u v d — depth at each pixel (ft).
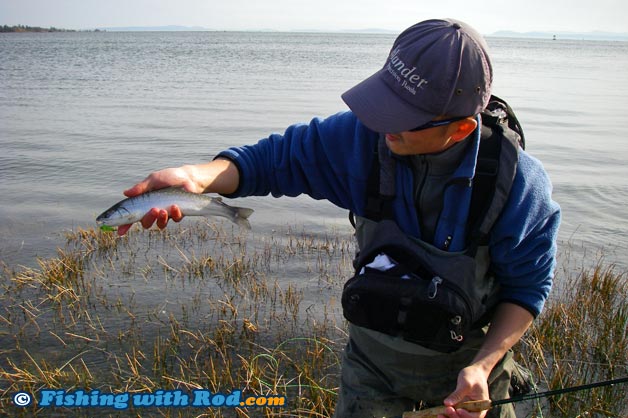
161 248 23.93
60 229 26.43
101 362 15.67
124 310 18.44
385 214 8.25
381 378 9.01
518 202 7.61
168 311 18.48
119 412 13.70
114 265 22.08
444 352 8.13
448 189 7.79
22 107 68.59
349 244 25.08
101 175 36.42
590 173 38.27
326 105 75.97
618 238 25.91
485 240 7.73
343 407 9.18
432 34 6.98
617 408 13.94
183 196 9.05
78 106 70.28
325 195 9.03
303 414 13.60
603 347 16.25
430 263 7.88
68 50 247.09
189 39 540.11
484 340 8.65
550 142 50.37
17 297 19.20
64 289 19.17
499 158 7.66
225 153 9.03
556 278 21.52
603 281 20.10
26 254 23.27
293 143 8.93
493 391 8.89
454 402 7.41
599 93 103.30
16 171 37.04
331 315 18.40
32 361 15.35
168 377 14.60
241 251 23.82
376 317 8.09
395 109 7.09
